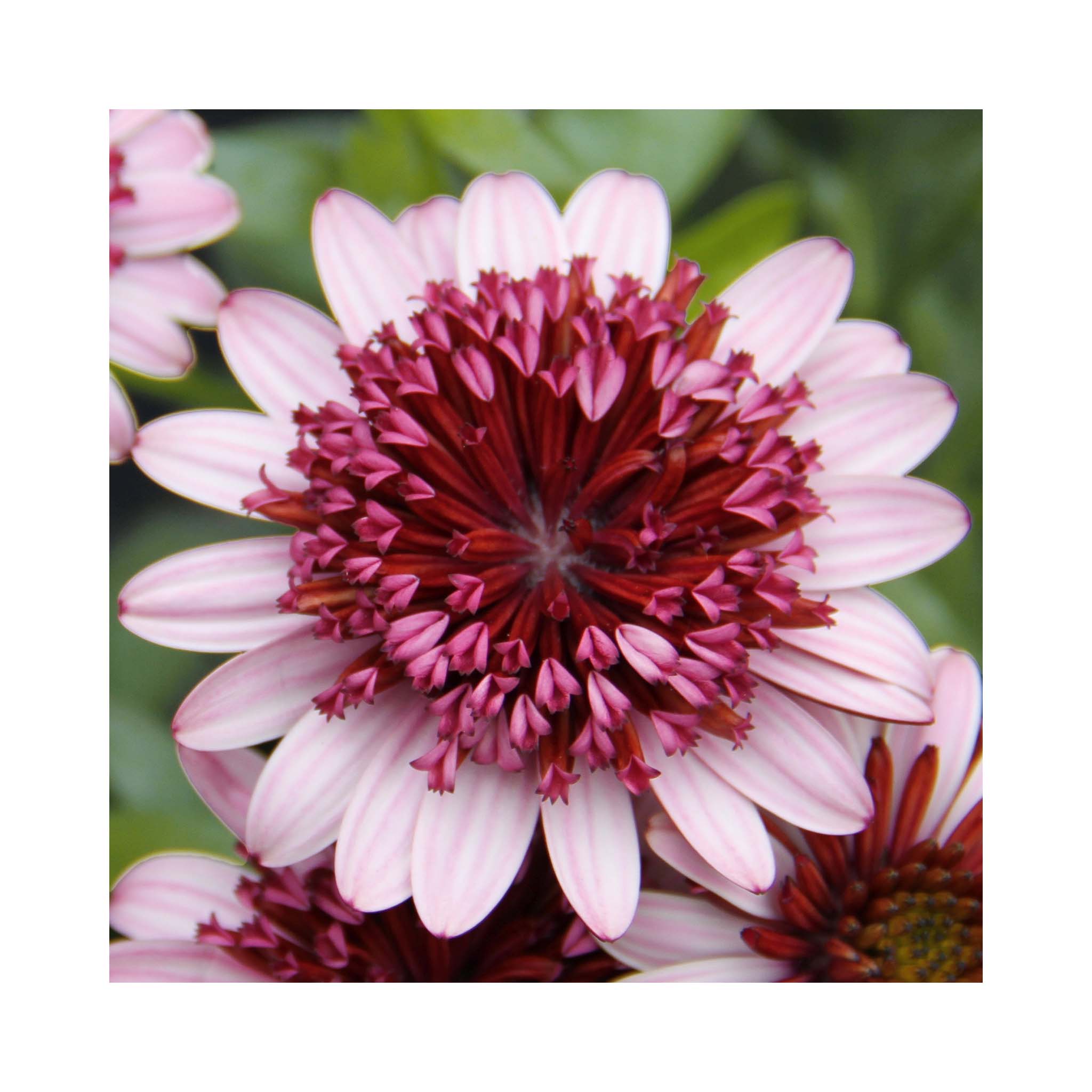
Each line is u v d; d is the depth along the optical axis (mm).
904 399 259
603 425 255
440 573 249
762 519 247
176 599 254
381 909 248
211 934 258
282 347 260
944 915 260
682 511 250
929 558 254
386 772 251
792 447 250
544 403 252
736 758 252
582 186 266
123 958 261
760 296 262
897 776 263
